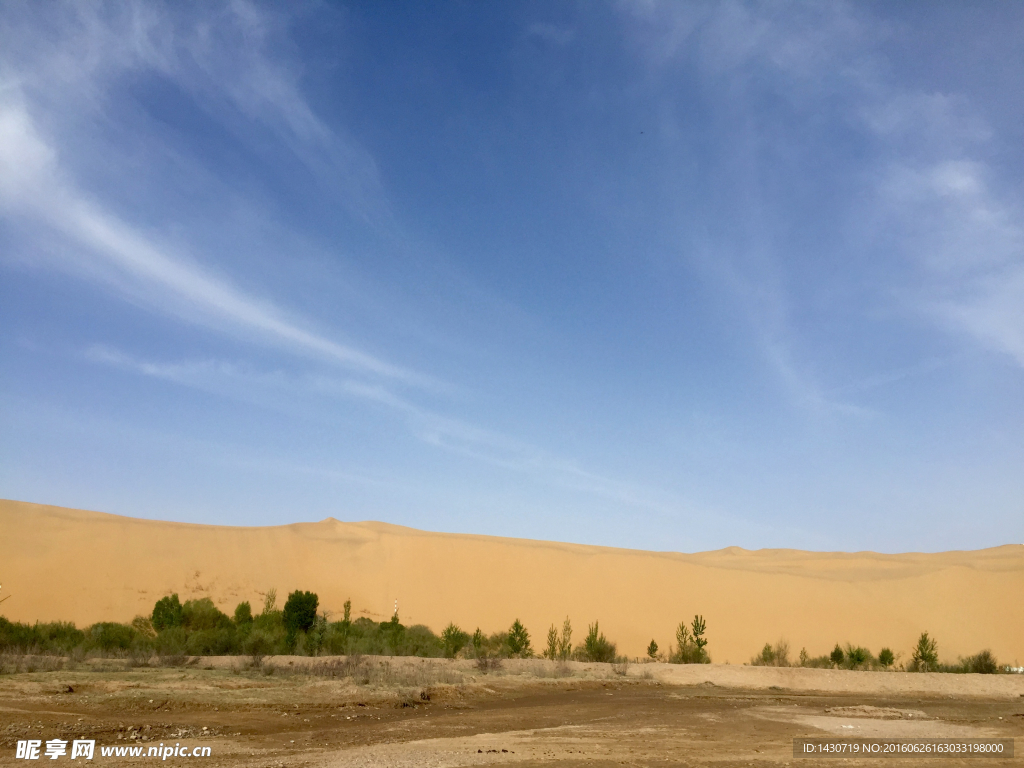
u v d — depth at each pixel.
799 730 16.53
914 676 31.25
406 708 19.11
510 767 11.44
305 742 13.21
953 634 57.12
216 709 16.47
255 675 23.08
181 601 55.41
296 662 27.86
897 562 75.38
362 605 61.06
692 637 45.41
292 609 36.12
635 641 56.59
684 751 13.37
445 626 58.56
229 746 12.39
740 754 13.22
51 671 21.45
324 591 62.38
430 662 31.42
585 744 13.90
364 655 32.56
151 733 13.23
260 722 15.32
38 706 15.12
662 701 22.86
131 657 26.67
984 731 16.88
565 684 26.92
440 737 14.35
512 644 41.09
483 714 18.41
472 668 30.33
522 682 26.19
